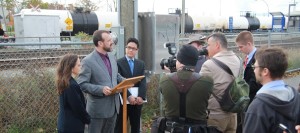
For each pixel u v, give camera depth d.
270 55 2.25
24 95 5.18
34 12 20.19
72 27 23.08
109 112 4.24
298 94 2.27
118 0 5.02
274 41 11.92
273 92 2.18
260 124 2.14
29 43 4.73
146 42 5.13
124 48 5.00
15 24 20.20
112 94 4.14
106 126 4.38
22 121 5.14
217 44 3.71
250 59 4.35
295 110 2.19
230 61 3.62
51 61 5.46
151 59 5.09
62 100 3.71
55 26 20.06
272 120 2.13
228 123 3.68
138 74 4.81
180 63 3.15
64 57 3.72
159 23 5.14
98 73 4.13
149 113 6.43
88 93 4.10
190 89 3.05
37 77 5.30
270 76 2.26
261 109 2.16
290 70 11.86
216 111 3.62
